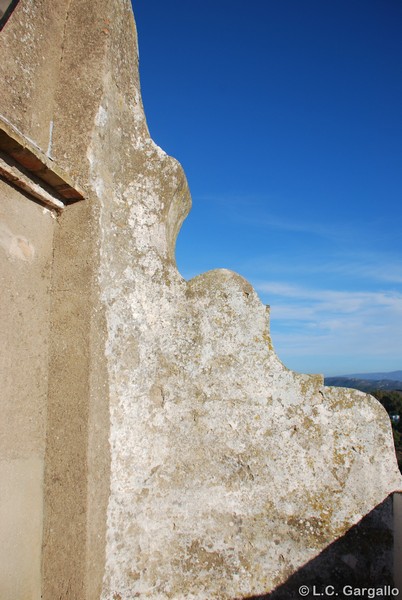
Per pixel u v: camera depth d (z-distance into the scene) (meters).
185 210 3.62
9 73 2.60
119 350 2.86
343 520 2.94
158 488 2.88
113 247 2.93
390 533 2.93
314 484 2.98
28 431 2.44
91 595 2.40
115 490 2.72
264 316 3.18
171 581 2.78
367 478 2.99
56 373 2.62
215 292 3.18
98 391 2.63
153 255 3.16
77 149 2.83
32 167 2.45
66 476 2.49
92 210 2.75
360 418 3.06
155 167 3.24
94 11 3.11
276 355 3.13
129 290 3.00
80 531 2.42
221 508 2.92
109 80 3.04
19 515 2.33
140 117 3.32
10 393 2.35
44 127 2.84
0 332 2.31
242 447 3.00
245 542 2.89
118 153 3.10
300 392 3.08
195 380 3.05
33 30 2.83
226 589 2.82
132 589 2.68
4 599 2.19
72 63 3.03
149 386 2.98
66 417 2.55
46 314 2.66
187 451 2.96
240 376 3.08
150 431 2.93
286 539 2.91
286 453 3.01
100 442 2.61
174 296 3.15
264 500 2.96
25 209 2.55
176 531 2.85
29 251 2.56
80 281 2.68
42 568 2.45
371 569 2.88
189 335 3.11
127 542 2.72
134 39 3.42
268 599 2.82
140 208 3.16
